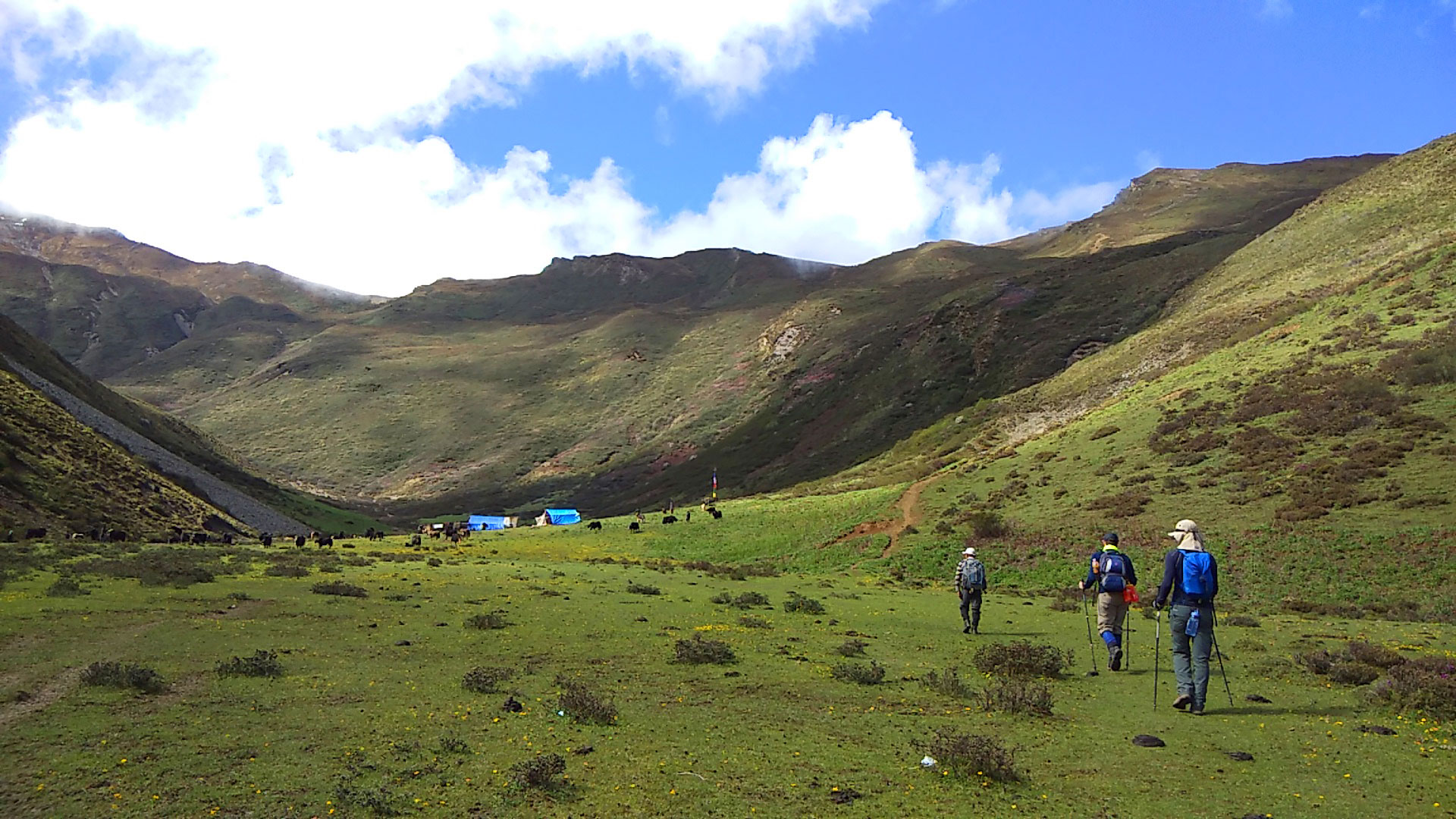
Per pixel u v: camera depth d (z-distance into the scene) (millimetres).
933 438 96188
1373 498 35344
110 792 7305
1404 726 10031
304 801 7188
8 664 12125
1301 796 7531
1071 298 141750
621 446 180125
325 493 163250
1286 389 50469
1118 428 55875
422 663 13336
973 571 18641
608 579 29172
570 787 7641
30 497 52344
